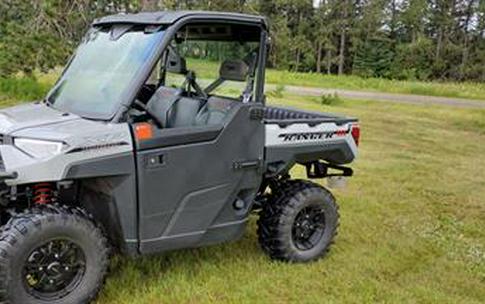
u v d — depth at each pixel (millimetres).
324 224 4488
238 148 3830
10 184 3057
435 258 4727
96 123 3357
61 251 3236
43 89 11789
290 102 17609
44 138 3115
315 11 57500
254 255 4426
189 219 3688
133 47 3637
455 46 56219
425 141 11547
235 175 3854
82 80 3781
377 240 5043
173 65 3982
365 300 3795
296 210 4289
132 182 3375
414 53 55688
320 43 56906
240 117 3801
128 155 3332
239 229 4016
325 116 4676
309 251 4406
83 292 3322
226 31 3836
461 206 6520
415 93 26141
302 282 4016
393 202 6430
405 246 4918
